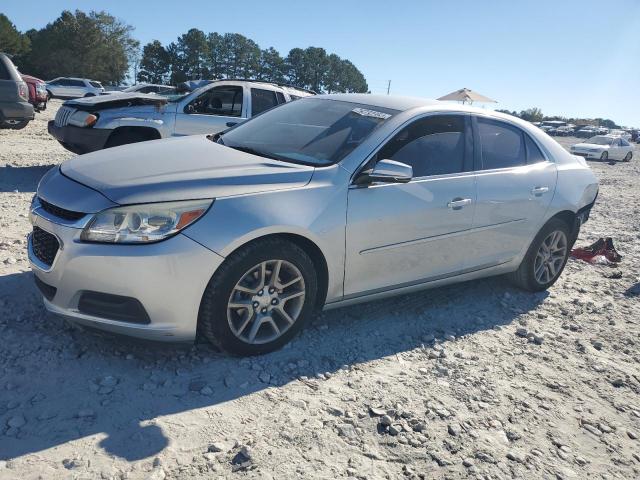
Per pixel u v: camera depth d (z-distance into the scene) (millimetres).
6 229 5297
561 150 5070
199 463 2402
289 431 2693
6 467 2232
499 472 2627
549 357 3898
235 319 3209
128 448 2441
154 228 2857
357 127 3842
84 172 3260
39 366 2971
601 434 3078
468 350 3844
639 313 4934
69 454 2357
